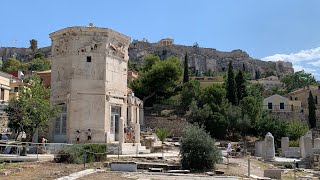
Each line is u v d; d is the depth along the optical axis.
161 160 29.97
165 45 180.38
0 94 60.00
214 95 72.75
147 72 80.19
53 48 37.59
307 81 138.38
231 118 68.12
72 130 34.72
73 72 35.53
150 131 59.31
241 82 82.12
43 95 34.78
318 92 99.19
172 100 82.06
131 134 38.59
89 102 35.34
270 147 39.94
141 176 20.88
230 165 30.00
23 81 67.00
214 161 26.84
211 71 170.00
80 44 35.94
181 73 82.19
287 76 145.50
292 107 92.31
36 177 18.20
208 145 26.88
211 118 67.06
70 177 18.78
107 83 36.12
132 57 172.25
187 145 26.88
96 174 20.98
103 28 36.25
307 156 41.47
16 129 32.78
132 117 50.88
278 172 24.61
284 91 127.94
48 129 36.25
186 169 26.42
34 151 32.59
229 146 36.09
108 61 36.50
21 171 20.31
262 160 39.22
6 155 27.61
